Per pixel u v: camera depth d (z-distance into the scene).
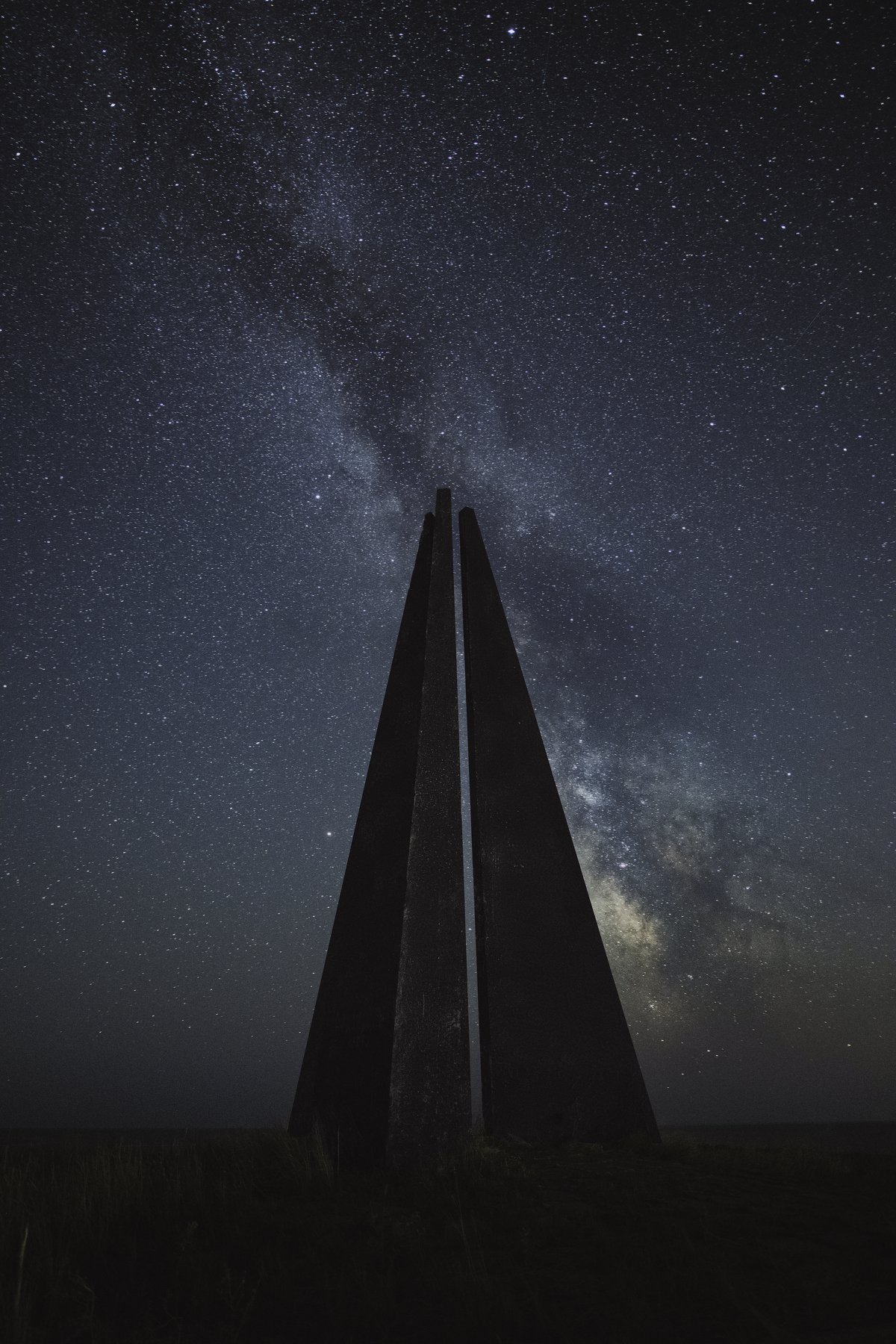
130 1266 4.22
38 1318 3.59
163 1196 5.27
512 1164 6.37
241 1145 7.04
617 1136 7.63
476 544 10.49
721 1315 3.50
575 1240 4.56
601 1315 3.49
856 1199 5.52
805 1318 3.46
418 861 7.98
